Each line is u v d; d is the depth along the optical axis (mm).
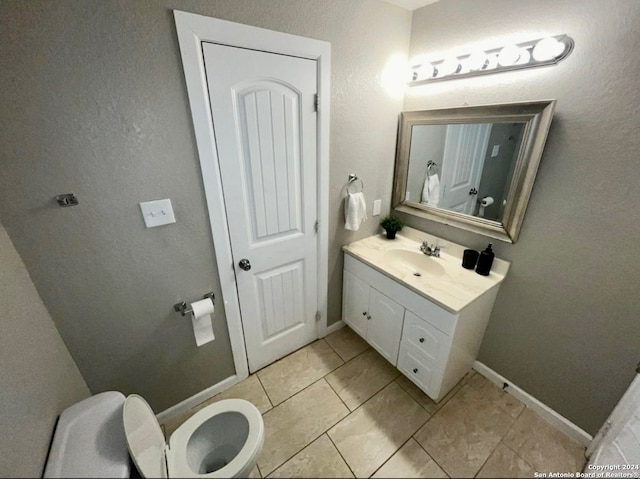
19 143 881
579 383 1379
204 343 1465
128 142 1050
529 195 1349
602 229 1167
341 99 1551
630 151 1042
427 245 1810
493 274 1565
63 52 871
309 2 1268
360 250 1889
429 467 1326
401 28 1645
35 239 980
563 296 1347
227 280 1495
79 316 1145
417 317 1515
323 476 1299
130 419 943
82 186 1012
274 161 1438
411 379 1678
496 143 1429
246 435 1204
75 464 834
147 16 956
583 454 1372
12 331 865
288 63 1304
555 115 1214
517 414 1563
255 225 1501
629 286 1139
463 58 1447
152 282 1279
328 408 1604
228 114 1224
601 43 1040
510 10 1269
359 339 2139
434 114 1652
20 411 821
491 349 1733
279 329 1862
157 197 1170
